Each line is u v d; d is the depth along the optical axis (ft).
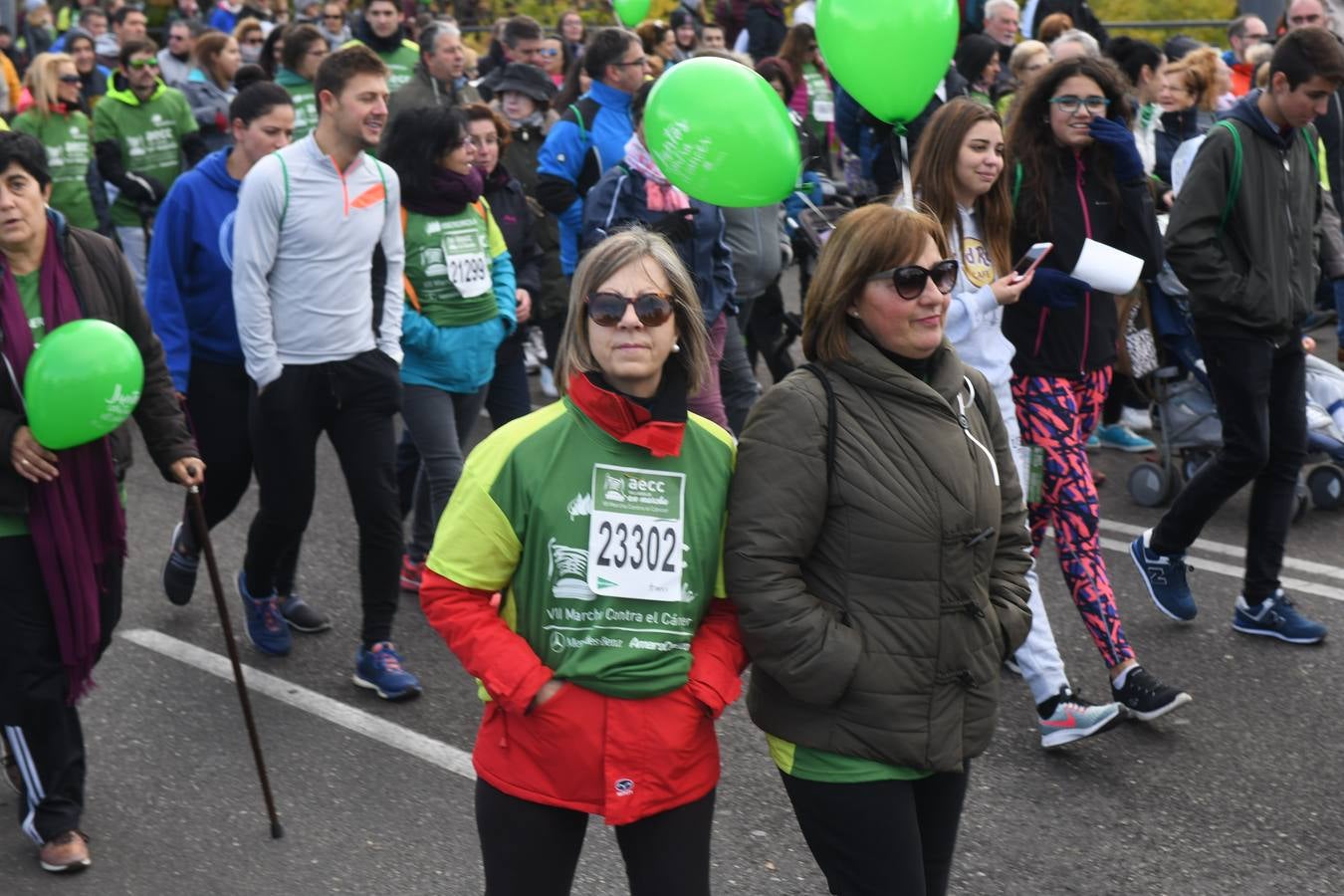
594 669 9.03
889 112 13.53
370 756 15.28
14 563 12.56
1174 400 23.12
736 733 15.85
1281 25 35.73
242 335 15.93
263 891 12.75
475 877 13.00
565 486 9.05
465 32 50.75
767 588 9.05
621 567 9.08
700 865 9.34
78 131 31.63
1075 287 15.33
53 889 12.78
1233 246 16.94
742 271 21.01
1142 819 13.97
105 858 13.28
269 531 16.92
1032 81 15.70
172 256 17.22
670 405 9.15
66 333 12.05
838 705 9.21
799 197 24.21
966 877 12.98
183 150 32.63
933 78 13.30
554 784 9.15
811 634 9.02
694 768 9.30
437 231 17.80
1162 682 16.28
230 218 17.03
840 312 9.36
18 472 12.21
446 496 18.22
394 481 16.53
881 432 9.21
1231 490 17.58
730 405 21.59
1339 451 22.72
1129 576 20.45
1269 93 16.70
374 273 16.46
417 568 19.69
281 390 16.01
